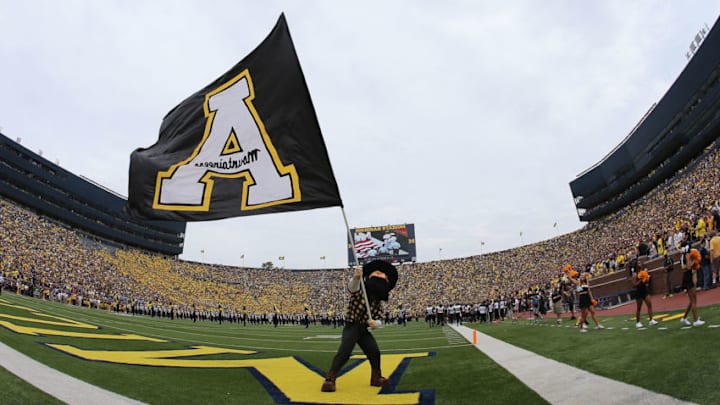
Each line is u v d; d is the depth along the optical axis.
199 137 6.55
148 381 5.62
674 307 14.08
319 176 5.94
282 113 6.23
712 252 14.59
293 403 4.64
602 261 35.72
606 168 65.44
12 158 57.19
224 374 6.69
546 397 4.42
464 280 64.12
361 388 5.50
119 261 59.56
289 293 73.44
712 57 41.00
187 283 66.56
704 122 44.59
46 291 34.22
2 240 38.78
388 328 31.97
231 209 6.10
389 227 69.88
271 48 6.50
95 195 71.50
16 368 5.10
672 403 3.69
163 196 6.37
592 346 7.89
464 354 9.05
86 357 7.29
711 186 32.16
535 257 60.72
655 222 38.03
